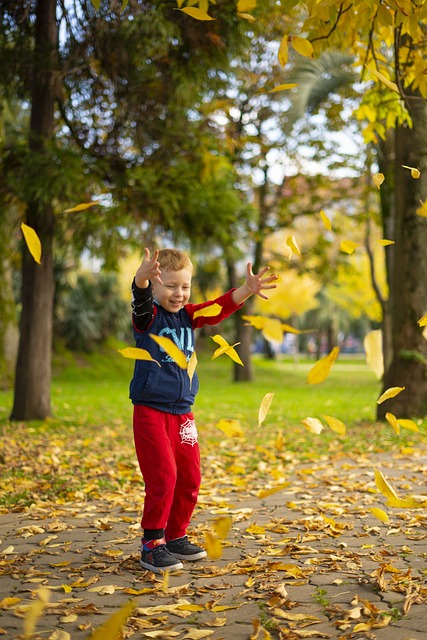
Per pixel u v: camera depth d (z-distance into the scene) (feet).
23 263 36.17
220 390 64.59
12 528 15.06
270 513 16.12
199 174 34.63
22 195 30.96
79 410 43.45
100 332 95.04
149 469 11.82
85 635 9.05
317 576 11.26
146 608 9.78
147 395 11.87
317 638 8.79
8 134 42.96
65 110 34.19
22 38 31.48
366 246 59.26
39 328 36.01
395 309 33.60
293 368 115.55
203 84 34.04
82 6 30.09
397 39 12.65
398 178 33.17
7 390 58.65
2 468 22.88
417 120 32.30
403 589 10.39
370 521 14.90
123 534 14.38
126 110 33.63
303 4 11.81
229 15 30.04
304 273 75.00
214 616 9.64
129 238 33.83
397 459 23.45
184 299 12.21
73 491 19.10
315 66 39.42
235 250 41.04
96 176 32.01
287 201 70.90
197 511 16.25
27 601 10.29
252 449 27.25
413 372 32.99
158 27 28.86
